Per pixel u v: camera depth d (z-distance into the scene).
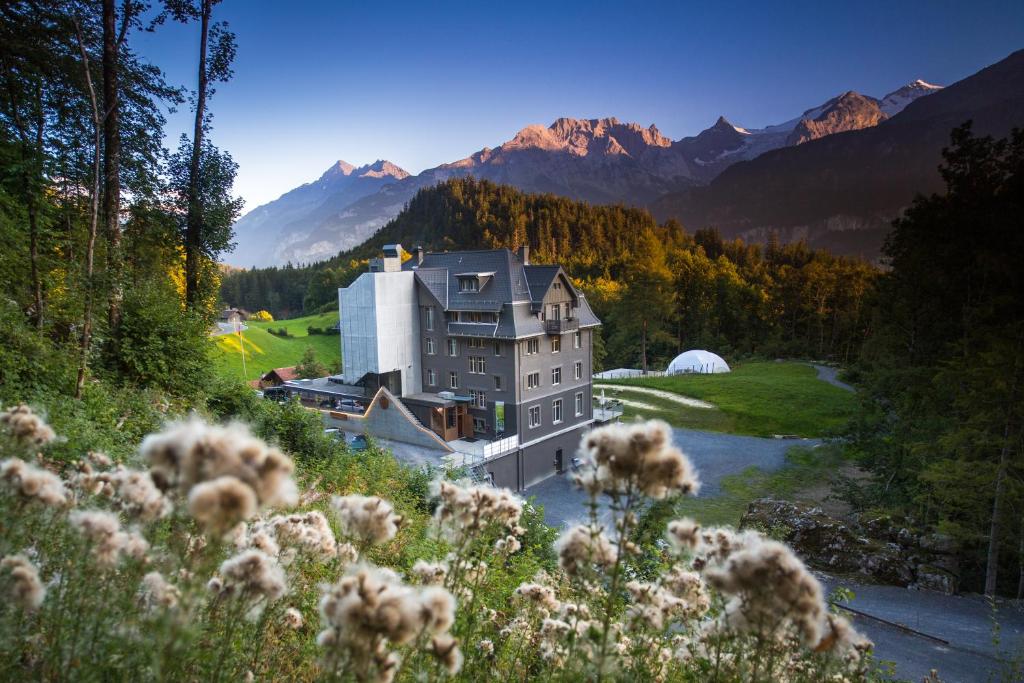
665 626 2.96
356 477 11.99
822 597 1.90
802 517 20.36
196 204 20.23
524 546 8.65
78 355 11.64
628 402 51.47
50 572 2.43
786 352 88.94
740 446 39.25
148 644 1.83
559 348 35.69
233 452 1.37
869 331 68.31
